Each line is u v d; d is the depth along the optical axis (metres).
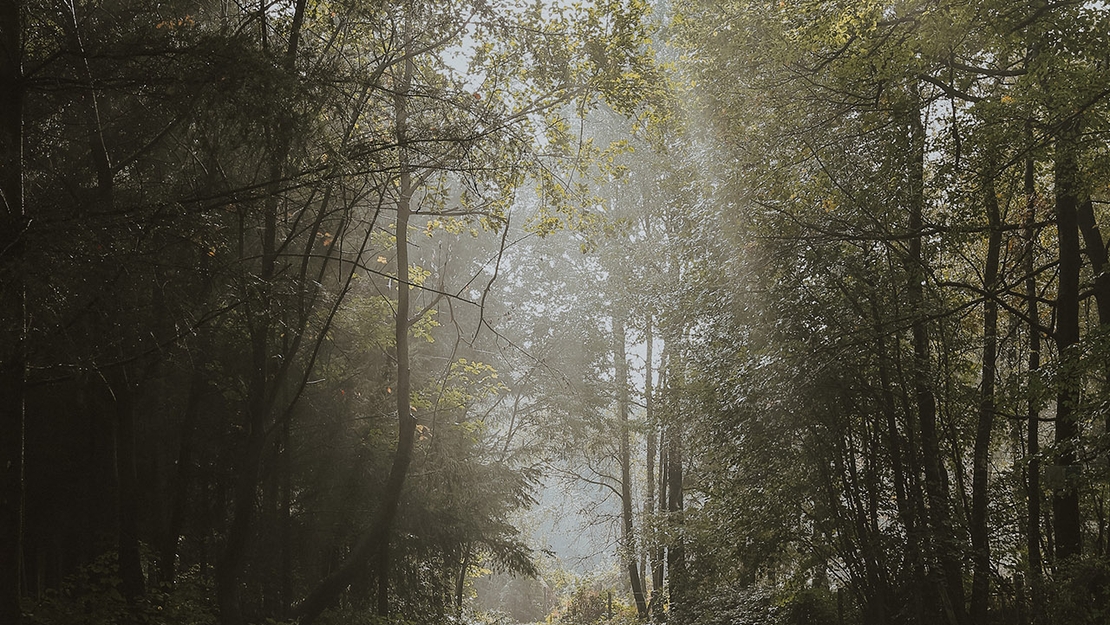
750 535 14.09
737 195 13.64
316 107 9.37
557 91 13.58
